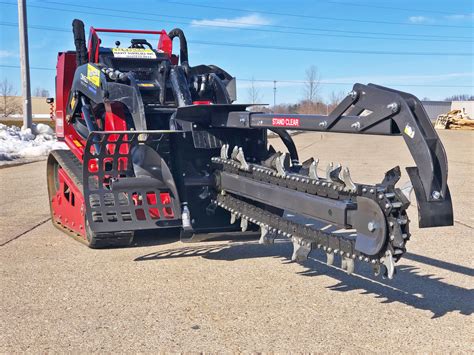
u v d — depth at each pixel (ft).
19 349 12.62
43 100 305.73
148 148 19.38
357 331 13.62
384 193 12.66
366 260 13.34
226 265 19.30
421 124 12.81
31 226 25.79
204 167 19.97
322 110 210.38
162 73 22.62
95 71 21.49
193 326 13.91
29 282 17.42
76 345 12.83
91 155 18.45
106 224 18.47
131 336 13.33
